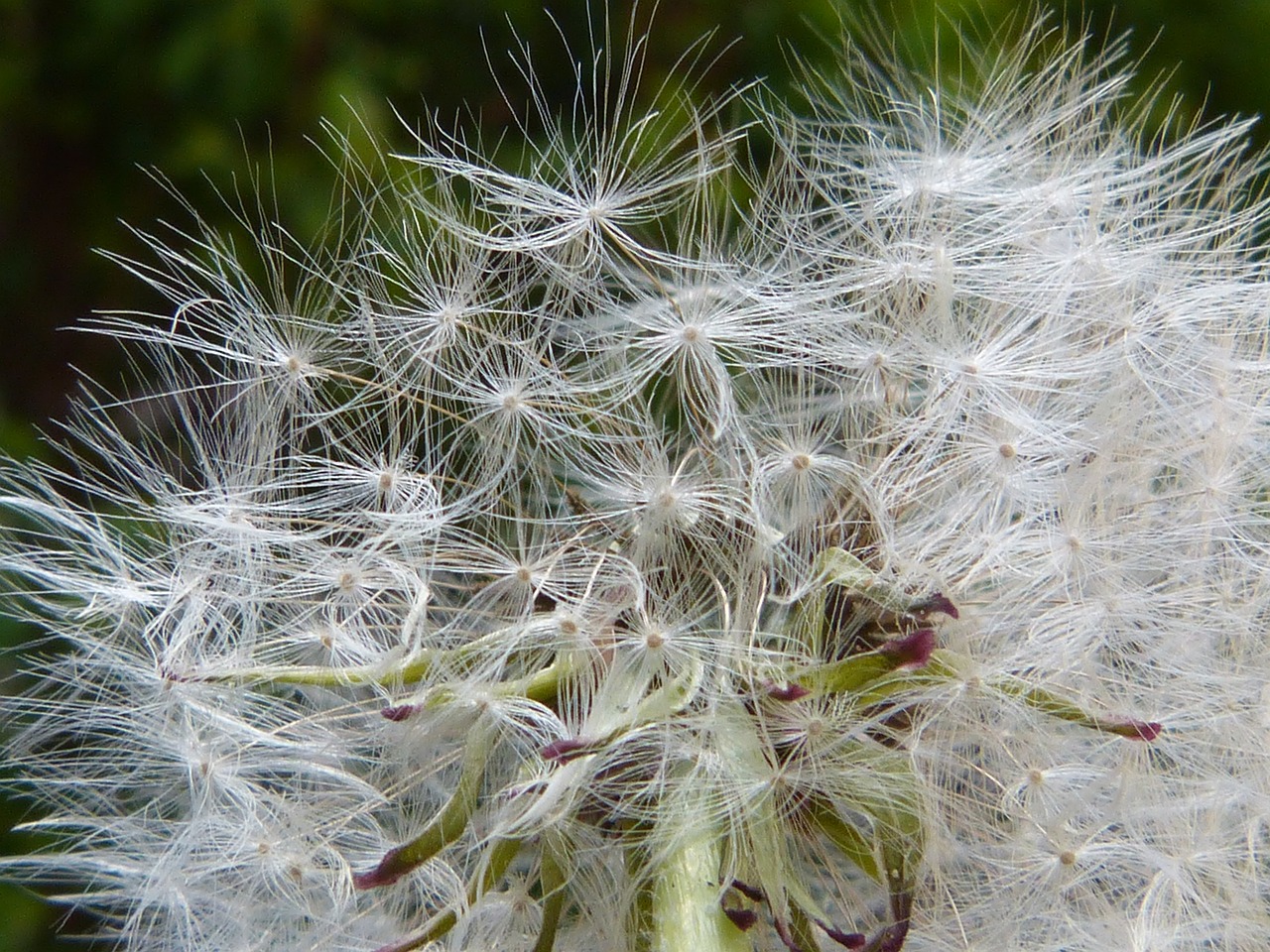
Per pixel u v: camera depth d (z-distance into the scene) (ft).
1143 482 0.25
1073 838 0.24
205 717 0.23
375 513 0.23
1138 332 0.25
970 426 0.24
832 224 0.25
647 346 0.24
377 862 0.24
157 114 0.49
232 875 0.24
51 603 0.25
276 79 0.46
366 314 0.24
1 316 0.50
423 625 0.23
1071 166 0.27
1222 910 0.24
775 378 0.24
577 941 0.23
